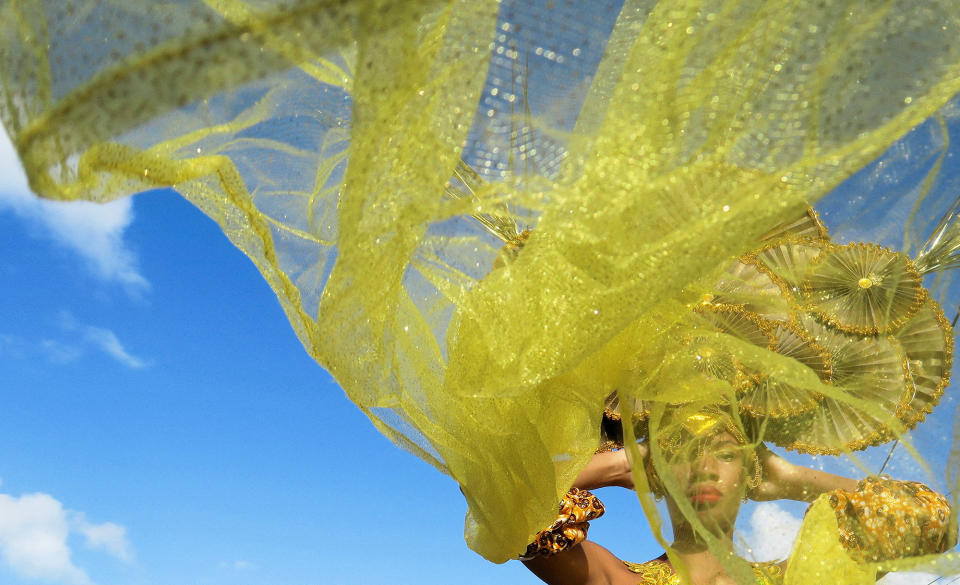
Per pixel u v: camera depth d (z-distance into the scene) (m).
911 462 1.40
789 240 1.54
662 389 1.27
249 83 0.71
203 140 0.97
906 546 1.26
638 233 1.06
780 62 1.03
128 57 0.71
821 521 1.28
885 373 1.45
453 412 1.31
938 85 1.00
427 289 1.28
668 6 1.05
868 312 1.47
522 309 1.16
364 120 0.90
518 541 1.47
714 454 1.31
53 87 0.75
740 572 1.12
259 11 0.73
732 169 1.04
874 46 1.01
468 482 1.40
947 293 1.44
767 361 1.23
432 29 0.88
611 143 1.06
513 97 1.04
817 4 1.02
